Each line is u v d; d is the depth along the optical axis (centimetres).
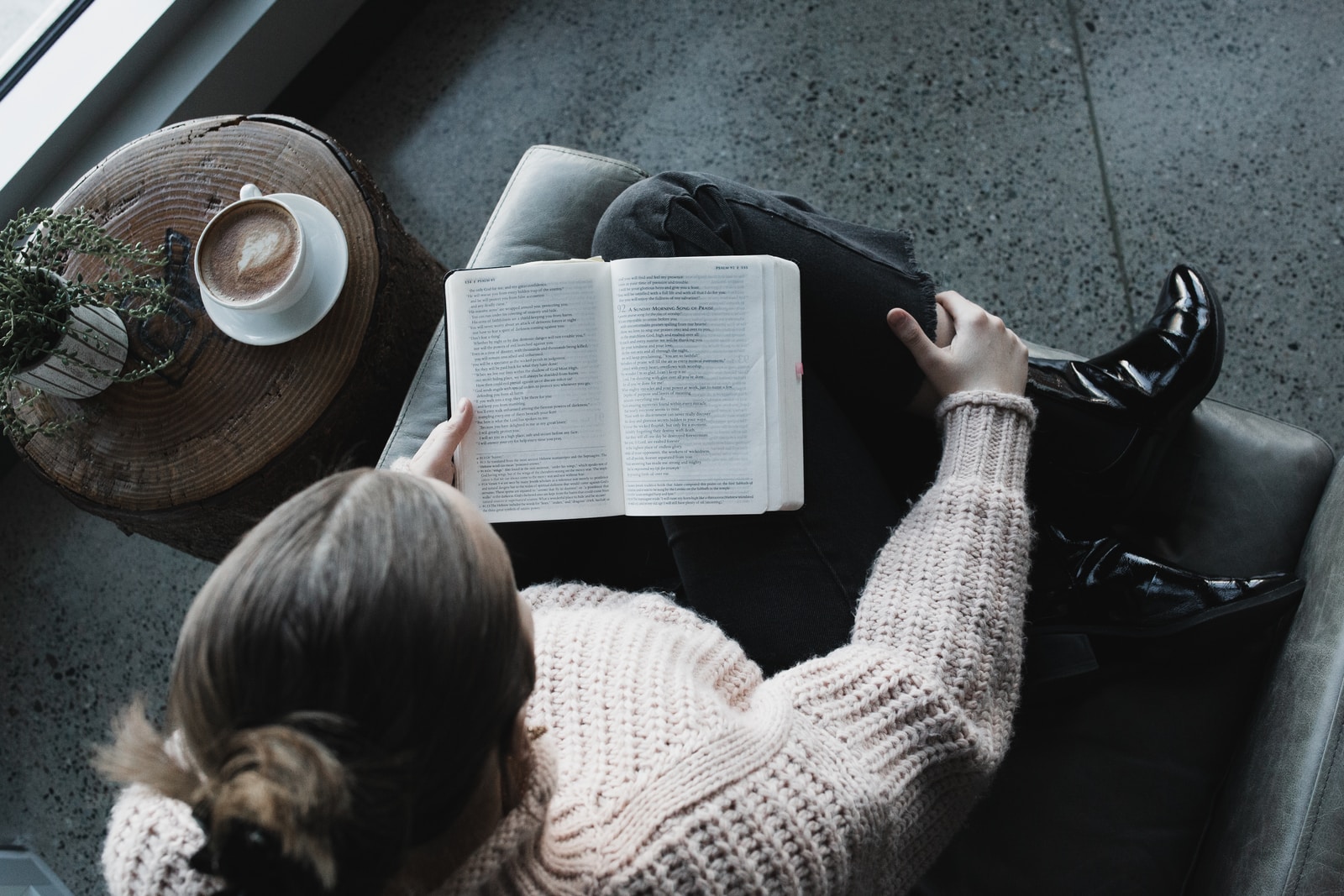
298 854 36
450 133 178
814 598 88
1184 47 160
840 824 62
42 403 109
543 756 53
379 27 182
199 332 108
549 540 97
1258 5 160
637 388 87
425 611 38
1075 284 154
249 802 35
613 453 88
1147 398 101
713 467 87
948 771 73
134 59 156
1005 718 78
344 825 37
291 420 106
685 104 172
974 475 86
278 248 103
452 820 44
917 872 75
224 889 41
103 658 158
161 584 160
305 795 35
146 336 108
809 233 96
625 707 64
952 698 73
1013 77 164
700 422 87
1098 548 100
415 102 181
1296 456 103
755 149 168
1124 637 96
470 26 183
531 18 181
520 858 53
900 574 81
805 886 60
